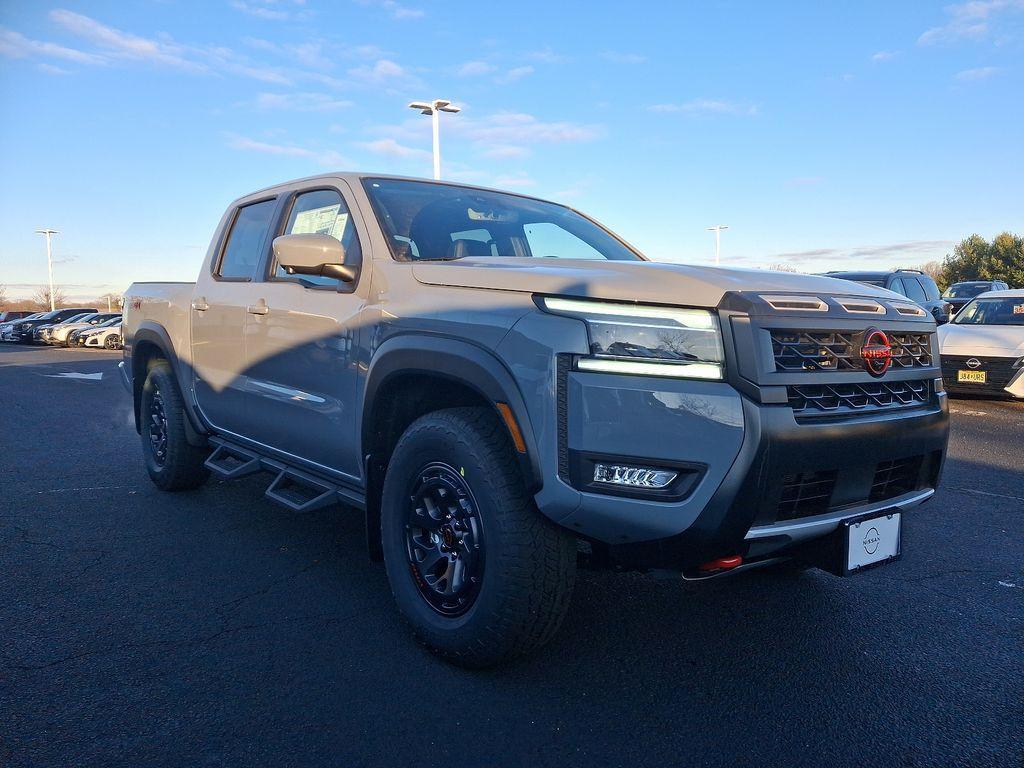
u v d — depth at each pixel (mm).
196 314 4535
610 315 2361
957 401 10641
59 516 4605
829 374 2434
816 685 2674
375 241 3281
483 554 2549
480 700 2516
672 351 2318
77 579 3570
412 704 2479
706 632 3104
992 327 10484
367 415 3008
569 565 2525
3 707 2426
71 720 2354
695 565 2342
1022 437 7824
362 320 3131
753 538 2305
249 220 4438
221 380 4293
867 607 3402
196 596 3381
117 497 5066
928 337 2912
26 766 2107
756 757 2232
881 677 2742
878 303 2730
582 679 2680
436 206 3650
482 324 2588
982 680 2734
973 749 2295
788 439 2285
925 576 3812
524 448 2398
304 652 2840
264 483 5477
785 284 2594
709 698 2566
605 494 2311
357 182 3588
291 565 3789
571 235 4031
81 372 15930
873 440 2521
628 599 3449
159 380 5004
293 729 2318
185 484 5090
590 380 2324
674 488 2283
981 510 5062
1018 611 3377
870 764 2211
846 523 2527
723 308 2309
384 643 2928
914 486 2846
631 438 2281
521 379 2428
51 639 2926
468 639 2602
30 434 7637
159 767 2117
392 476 2912
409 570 2885
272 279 3945
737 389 2271
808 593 3557
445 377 2654
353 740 2268
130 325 5441
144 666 2713
